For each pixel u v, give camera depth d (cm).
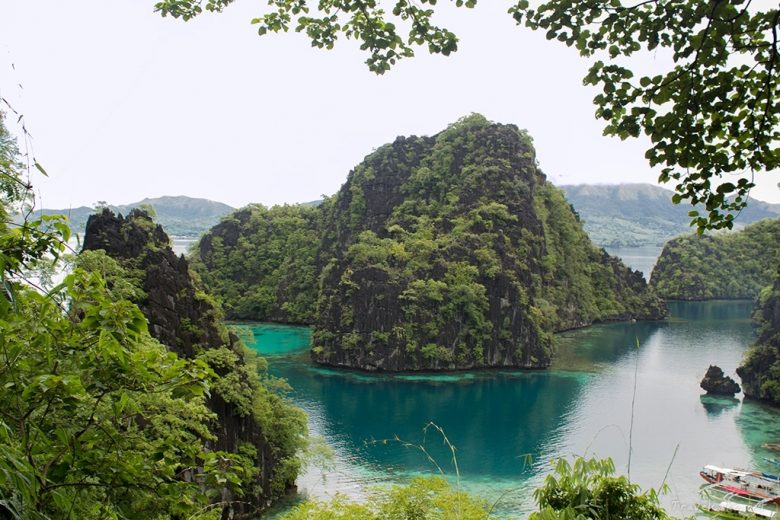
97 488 954
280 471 4781
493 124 15850
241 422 4441
